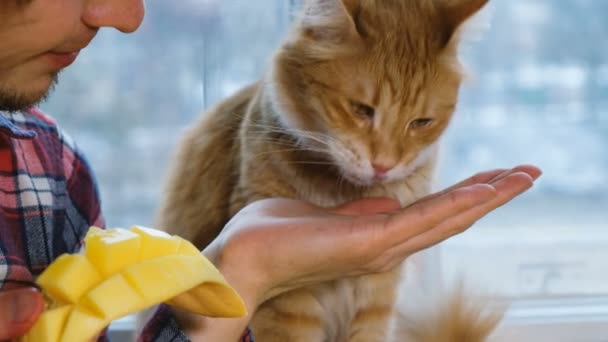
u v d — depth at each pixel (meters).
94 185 0.63
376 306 0.73
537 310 0.81
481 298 0.78
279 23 0.78
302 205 0.61
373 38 0.69
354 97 0.69
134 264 0.42
